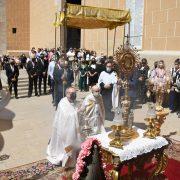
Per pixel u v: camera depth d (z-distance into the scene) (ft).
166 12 41.93
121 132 15.78
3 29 83.15
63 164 19.77
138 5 47.19
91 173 12.90
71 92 20.25
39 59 46.47
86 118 21.43
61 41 70.33
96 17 33.91
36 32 83.41
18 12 84.17
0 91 31.27
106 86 32.78
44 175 18.94
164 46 42.60
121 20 36.24
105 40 57.26
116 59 16.02
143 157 15.83
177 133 27.32
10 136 26.48
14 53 84.02
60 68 34.81
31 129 28.66
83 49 59.72
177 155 22.08
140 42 47.24
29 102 41.78
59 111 20.15
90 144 13.03
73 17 32.30
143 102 39.37
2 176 18.66
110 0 54.13
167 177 18.58
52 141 20.85
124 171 18.63
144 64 39.14
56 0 72.38
